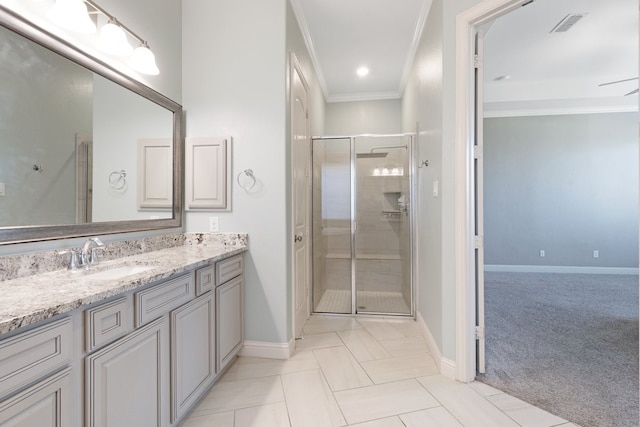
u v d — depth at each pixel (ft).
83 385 3.24
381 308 10.90
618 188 16.08
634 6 8.93
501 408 5.40
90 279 3.89
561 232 16.56
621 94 14.19
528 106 15.72
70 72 4.72
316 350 7.75
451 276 6.49
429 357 7.38
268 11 7.22
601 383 6.16
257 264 7.32
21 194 4.05
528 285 14.10
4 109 3.86
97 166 5.19
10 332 2.55
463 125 6.19
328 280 11.62
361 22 9.00
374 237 11.32
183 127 7.46
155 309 4.29
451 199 6.47
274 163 7.23
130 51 5.42
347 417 5.20
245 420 5.13
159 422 4.38
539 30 10.17
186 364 5.01
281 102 7.19
